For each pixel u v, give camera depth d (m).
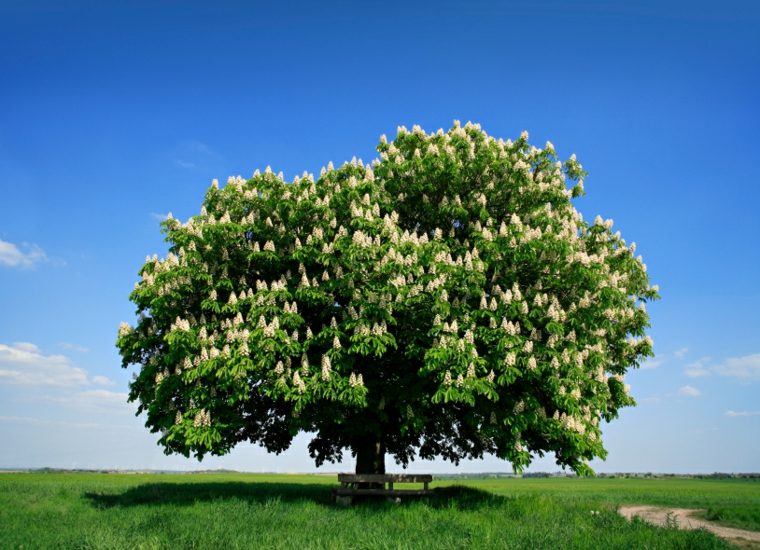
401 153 19.55
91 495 18.23
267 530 10.16
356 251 14.48
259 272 16.75
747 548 11.49
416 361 15.82
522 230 15.82
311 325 16.42
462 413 16.94
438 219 17.97
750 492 34.53
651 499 24.56
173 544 8.86
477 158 17.78
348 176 18.34
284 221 16.81
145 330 16.78
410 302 14.55
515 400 15.08
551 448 15.99
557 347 14.92
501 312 14.90
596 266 16.14
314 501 16.17
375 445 18.41
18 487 20.98
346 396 13.95
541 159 19.88
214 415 15.13
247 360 13.80
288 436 19.28
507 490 32.81
